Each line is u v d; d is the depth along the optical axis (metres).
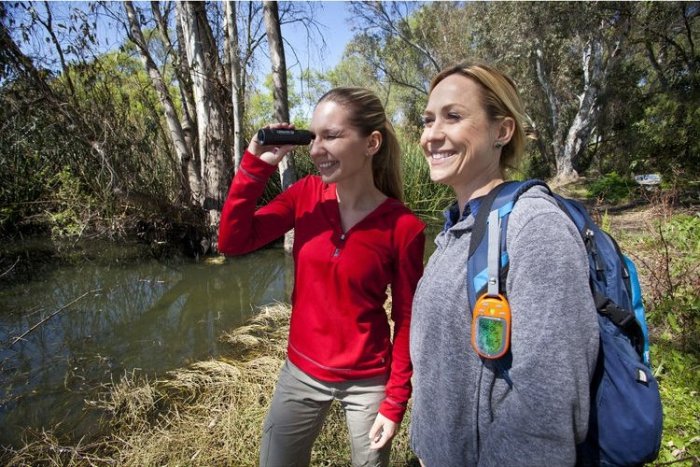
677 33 15.45
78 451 2.61
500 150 1.22
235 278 6.33
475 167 1.19
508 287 0.99
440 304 1.12
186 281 6.21
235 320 4.79
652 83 17.56
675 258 4.37
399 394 1.55
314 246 1.60
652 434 0.96
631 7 14.40
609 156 18.45
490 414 1.04
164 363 3.81
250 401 2.87
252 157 1.58
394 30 19.42
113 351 4.07
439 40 20.78
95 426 2.91
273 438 1.71
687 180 10.25
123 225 7.04
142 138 7.25
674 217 5.66
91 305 5.28
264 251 7.58
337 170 1.50
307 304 1.62
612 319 0.99
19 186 6.98
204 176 7.28
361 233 1.54
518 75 19.12
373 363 1.60
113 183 6.75
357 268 1.53
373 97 1.54
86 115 6.64
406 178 9.02
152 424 2.87
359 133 1.49
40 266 6.48
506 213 1.05
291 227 1.80
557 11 15.27
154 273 6.48
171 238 7.34
